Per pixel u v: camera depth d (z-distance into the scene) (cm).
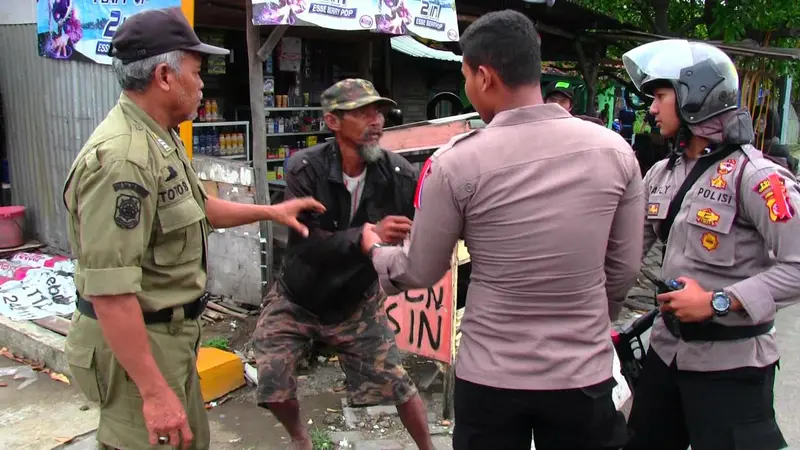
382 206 276
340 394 391
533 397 177
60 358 399
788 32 1093
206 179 497
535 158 170
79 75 548
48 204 606
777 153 519
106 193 181
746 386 208
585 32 885
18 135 618
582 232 171
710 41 871
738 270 207
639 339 254
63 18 529
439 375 418
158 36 195
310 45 789
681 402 229
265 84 715
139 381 189
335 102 258
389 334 301
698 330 211
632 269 189
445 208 175
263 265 488
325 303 282
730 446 209
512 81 173
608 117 1525
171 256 203
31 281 512
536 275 172
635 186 182
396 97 910
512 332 177
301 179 270
